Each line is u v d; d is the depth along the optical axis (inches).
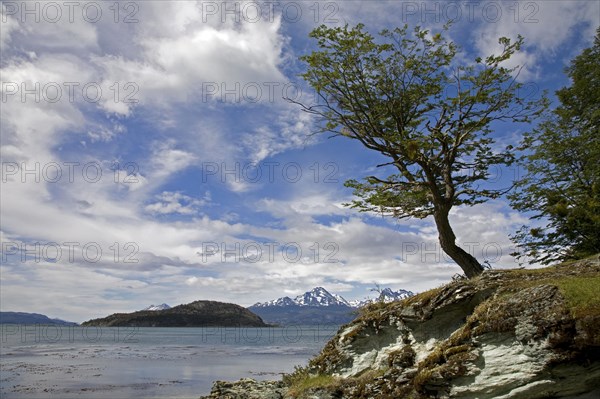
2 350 3299.7
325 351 861.2
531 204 1158.3
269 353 3070.9
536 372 530.3
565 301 549.3
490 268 736.3
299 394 807.7
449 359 599.2
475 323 616.1
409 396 627.8
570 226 1049.5
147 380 1679.4
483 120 939.3
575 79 1273.4
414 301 743.1
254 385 1173.1
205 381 1660.9
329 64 956.6
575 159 1138.7
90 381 1638.8
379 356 757.9
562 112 1205.1
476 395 562.9
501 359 561.9
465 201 965.8
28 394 1353.3
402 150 940.0
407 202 978.7
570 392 523.2
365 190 1009.5
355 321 834.2
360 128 999.0
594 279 585.9
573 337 519.5
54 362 2351.1
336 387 740.0
